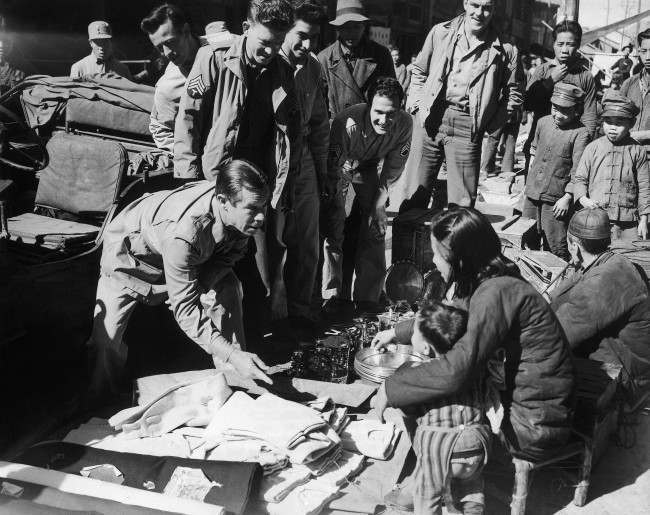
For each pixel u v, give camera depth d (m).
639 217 6.75
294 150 5.14
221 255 4.34
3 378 4.39
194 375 4.33
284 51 4.93
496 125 7.17
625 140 6.72
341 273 6.07
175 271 3.95
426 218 6.64
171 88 5.20
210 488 3.36
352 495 3.62
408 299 5.86
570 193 7.08
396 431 4.13
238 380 4.34
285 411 3.87
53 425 4.10
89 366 4.46
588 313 4.35
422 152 7.27
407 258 6.57
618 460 4.30
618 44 22.66
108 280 4.38
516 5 24.91
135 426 3.92
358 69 7.21
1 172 5.60
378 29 13.04
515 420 3.46
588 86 7.94
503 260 3.43
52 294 4.59
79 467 3.54
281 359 5.06
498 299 3.26
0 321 4.22
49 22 13.12
